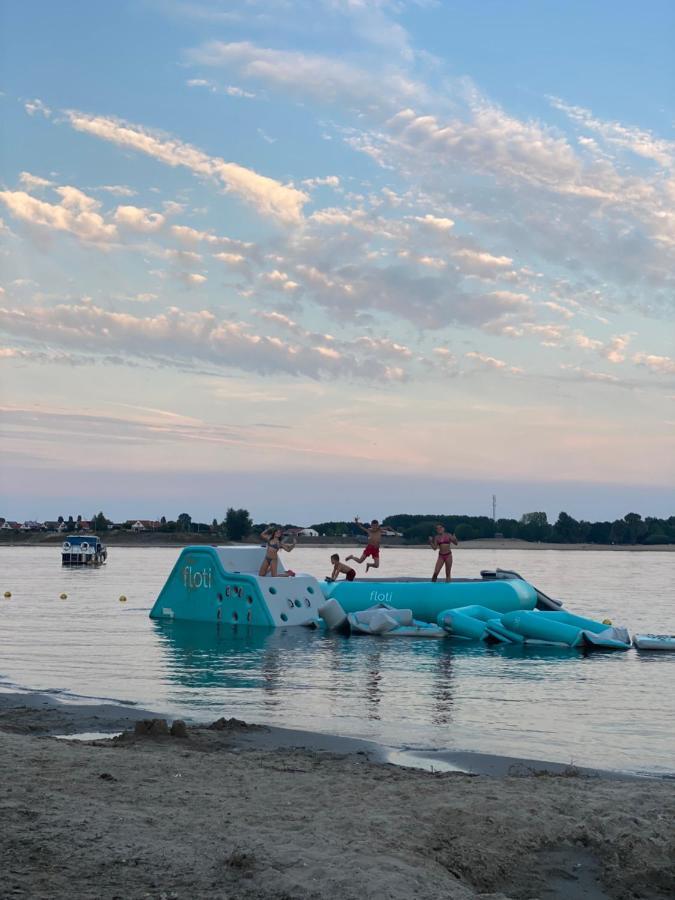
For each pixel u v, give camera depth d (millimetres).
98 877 5383
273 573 25219
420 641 21391
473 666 17203
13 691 13891
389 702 13195
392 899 5203
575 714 12430
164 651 18906
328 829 6453
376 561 26500
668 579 56500
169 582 26469
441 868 6004
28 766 8023
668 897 6105
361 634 22562
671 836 6684
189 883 5336
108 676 15469
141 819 6441
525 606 24641
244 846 5910
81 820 6340
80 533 197250
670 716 12328
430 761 9578
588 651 20062
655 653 19766
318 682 14992
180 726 10273
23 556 103688
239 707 12664
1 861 5562
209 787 7566
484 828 6719
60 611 28891
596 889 6152
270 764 8773
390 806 7137
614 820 6898
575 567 81500
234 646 19828
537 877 6215
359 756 9531
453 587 24375
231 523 176500
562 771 9164
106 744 9617
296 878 5422
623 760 9781
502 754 9977
